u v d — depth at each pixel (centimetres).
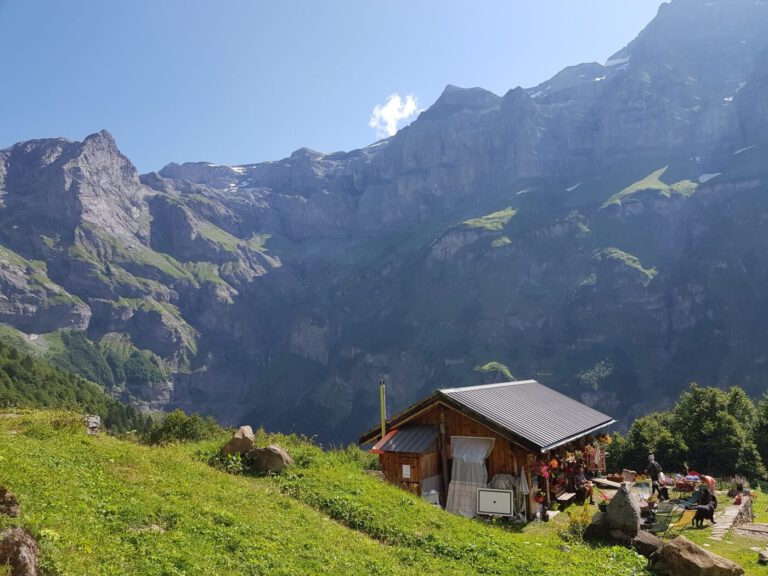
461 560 1664
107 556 1098
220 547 1322
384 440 2922
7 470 1387
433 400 2958
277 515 1709
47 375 14525
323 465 2475
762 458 6309
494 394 3341
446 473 2920
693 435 6128
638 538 2009
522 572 1591
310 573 1284
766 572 1864
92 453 1912
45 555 982
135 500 1492
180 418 4844
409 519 1966
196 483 1855
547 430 2977
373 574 1394
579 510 2894
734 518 2678
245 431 2459
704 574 1670
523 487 2712
